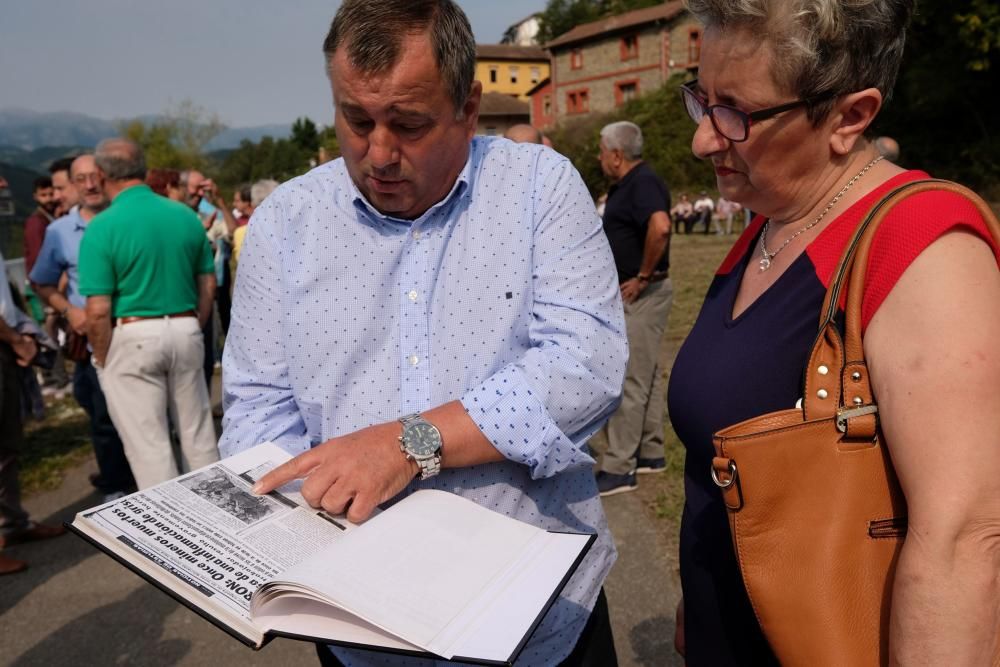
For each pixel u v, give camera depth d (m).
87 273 3.52
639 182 3.76
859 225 0.99
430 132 1.26
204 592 1.03
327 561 1.03
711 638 1.27
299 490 1.29
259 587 0.98
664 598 3.01
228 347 1.53
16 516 3.87
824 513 0.97
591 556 1.52
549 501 1.45
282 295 1.43
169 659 2.88
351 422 1.40
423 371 1.38
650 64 41.34
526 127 4.39
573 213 1.41
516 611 0.99
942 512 0.84
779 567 0.99
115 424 3.72
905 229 0.93
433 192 1.34
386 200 1.33
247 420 1.48
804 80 0.99
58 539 3.95
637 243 3.83
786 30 0.97
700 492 1.27
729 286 1.29
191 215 3.90
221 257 7.15
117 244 3.50
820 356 0.98
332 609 1.02
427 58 1.20
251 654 2.89
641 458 4.17
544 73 63.62
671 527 3.55
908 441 0.88
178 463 4.70
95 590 3.41
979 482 0.83
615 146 3.85
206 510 1.20
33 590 3.43
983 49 17.36
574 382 1.29
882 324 0.92
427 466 1.23
